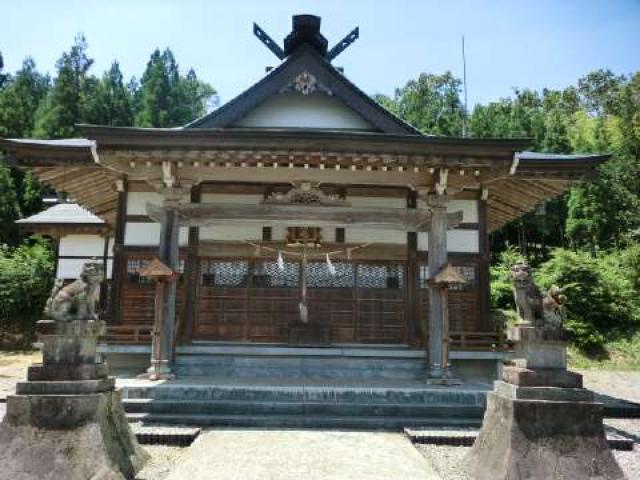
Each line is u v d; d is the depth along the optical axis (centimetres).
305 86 1105
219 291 1130
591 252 2869
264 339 1118
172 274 926
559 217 3162
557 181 1102
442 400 805
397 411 775
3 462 451
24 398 470
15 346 1917
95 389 492
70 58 4412
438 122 3638
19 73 4350
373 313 1138
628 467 559
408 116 4225
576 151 3325
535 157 1069
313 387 813
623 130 3316
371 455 589
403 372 1022
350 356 1028
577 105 5078
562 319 517
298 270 1146
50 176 1110
